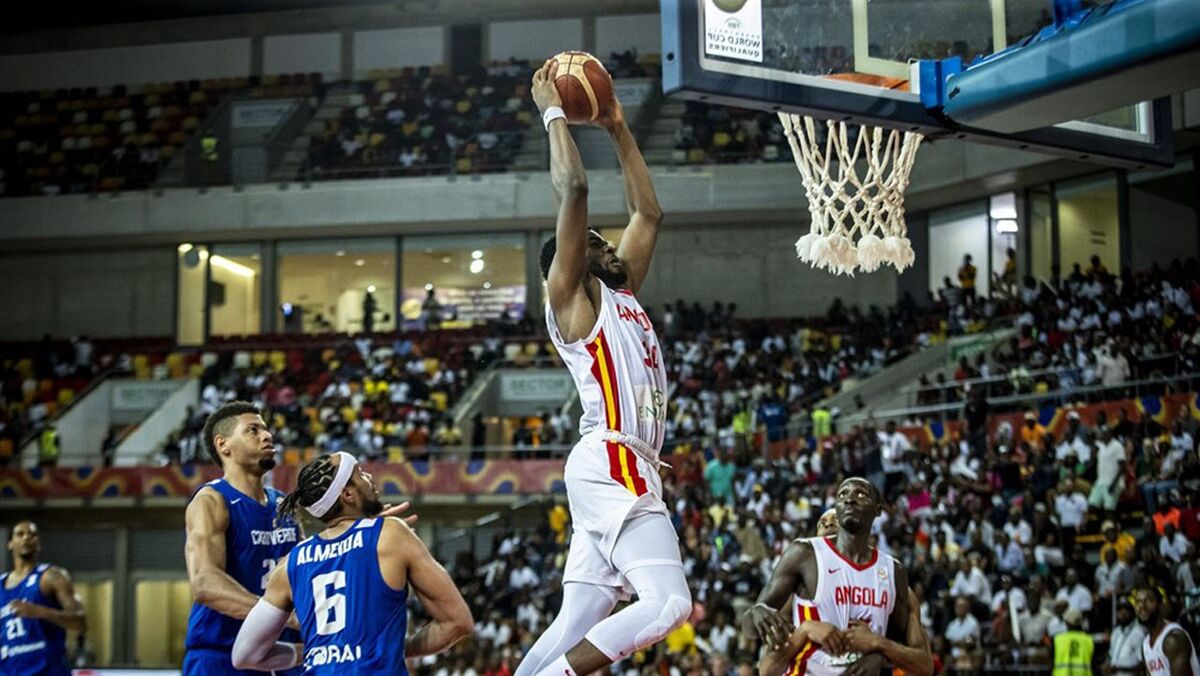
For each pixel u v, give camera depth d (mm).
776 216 28547
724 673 13531
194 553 5188
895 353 24656
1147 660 9414
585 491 4262
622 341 4398
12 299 32125
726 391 24766
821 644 5441
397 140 30859
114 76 34312
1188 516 14203
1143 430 16594
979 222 26766
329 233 30266
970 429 18438
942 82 6531
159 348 30328
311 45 33812
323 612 4430
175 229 29812
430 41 33438
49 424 26672
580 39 32688
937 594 14531
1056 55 5969
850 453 18484
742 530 17766
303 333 30250
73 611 8406
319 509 4559
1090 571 14555
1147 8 5594
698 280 29594
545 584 18797
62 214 30250
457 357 27812
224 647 5242
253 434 5496
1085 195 25125
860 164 7145
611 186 27469
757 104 6125
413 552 4484
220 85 33750
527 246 29875
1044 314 22047
